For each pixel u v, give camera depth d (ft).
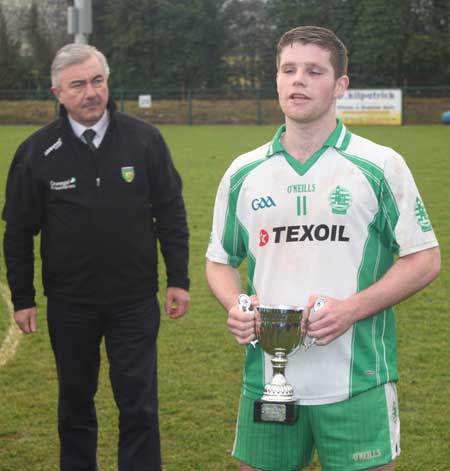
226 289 10.85
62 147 13.25
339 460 10.26
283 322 9.75
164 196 13.84
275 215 10.33
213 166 67.92
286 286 10.27
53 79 13.16
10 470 15.55
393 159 10.30
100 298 13.38
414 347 22.45
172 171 13.97
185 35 171.53
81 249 13.26
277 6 171.22
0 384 20.12
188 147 87.66
